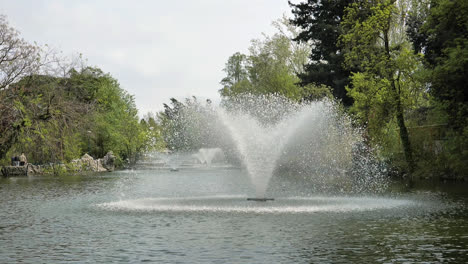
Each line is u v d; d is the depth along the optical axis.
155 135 97.38
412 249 13.12
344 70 58.00
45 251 13.14
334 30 57.75
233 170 70.44
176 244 14.01
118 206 23.77
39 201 26.94
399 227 16.75
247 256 12.37
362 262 11.63
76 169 65.00
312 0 62.53
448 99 38.50
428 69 44.75
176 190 33.88
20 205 24.92
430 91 42.88
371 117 48.41
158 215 20.30
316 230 16.23
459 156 39.59
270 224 17.58
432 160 44.22
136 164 93.44
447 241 14.23
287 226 17.09
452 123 39.09
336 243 14.02
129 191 33.50
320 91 58.59
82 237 15.26
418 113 49.41
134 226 17.41
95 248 13.51
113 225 17.70
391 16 46.34
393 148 49.31
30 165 61.44
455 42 37.84
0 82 45.94
